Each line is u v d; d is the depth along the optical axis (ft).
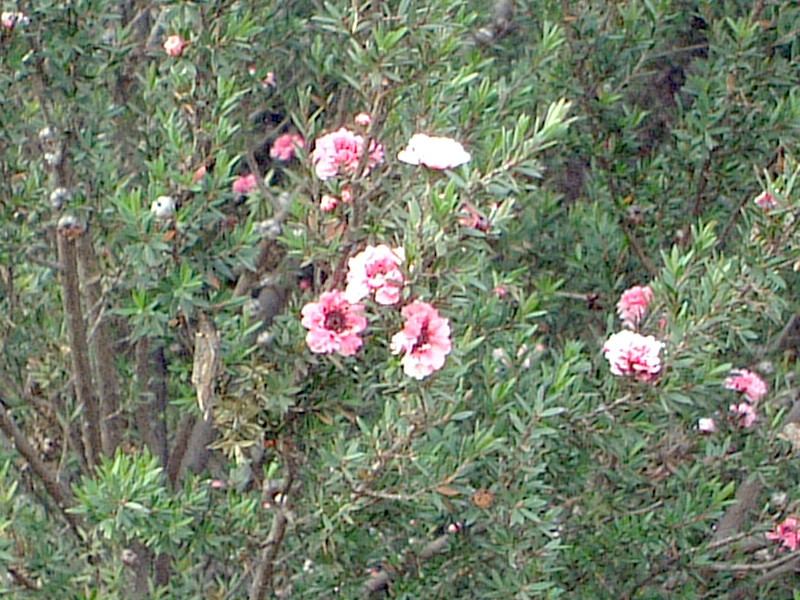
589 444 2.69
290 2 2.94
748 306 2.61
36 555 2.75
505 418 2.58
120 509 2.52
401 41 2.48
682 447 2.86
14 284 2.88
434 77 2.52
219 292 2.63
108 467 2.60
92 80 2.69
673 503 2.83
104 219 2.73
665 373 2.55
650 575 2.83
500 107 2.78
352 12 2.48
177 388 2.92
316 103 2.94
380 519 2.66
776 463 2.85
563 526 2.80
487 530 2.69
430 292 2.37
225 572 2.79
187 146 2.63
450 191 2.32
